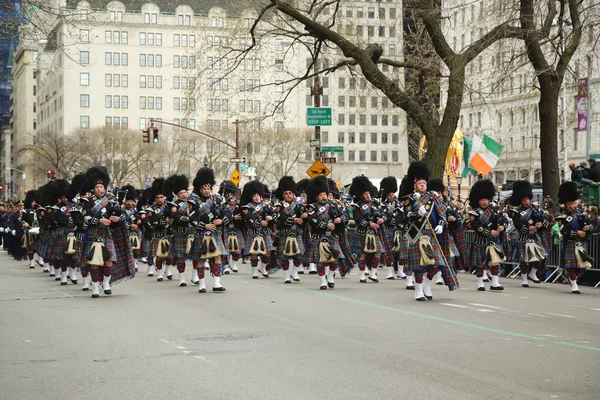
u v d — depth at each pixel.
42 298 17.50
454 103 25.97
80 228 17.95
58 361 10.34
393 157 104.94
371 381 8.83
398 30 56.47
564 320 13.41
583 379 8.82
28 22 19.05
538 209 19.92
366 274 23.77
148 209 23.36
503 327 12.58
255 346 11.02
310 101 96.75
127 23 110.00
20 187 144.62
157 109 111.69
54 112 117.25
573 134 61.38
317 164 33.12
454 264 17.53
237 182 47.53
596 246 20.31
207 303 16.06
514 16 27.05
